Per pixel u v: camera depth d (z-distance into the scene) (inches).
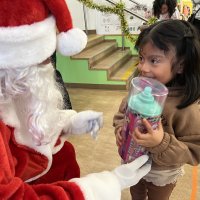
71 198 20.5
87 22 185.6
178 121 30.8
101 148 80.0
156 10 115.7
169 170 34.9
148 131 26.0
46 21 19.7
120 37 179.9
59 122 28.8
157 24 30.6
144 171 27.7
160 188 37.5
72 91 134.0
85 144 81.9
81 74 136.9
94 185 22.1
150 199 40.7
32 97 22.3
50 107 24.6
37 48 19.4
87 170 70.4
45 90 22.7
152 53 29.0
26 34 18.1
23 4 17.7
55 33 21.1
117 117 36.1
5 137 20.5
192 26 30.8
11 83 20.2
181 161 29.8
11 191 17.5
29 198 18.8
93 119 32.3
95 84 136.9
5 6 17.3
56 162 32.2
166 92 26.0
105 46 166.2
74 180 22.5
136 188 43.8
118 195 23.0
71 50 21.9
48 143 25.3
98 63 143.3
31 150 24.6
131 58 172.4
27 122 23.2
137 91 26.5
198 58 29.1
